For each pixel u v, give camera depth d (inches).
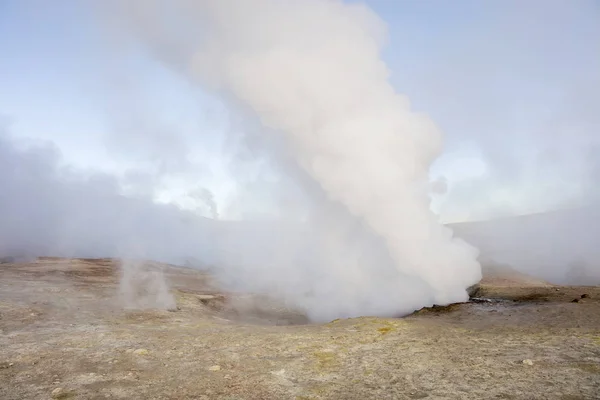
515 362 158.1
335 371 158.9
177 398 134.7
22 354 184.2
